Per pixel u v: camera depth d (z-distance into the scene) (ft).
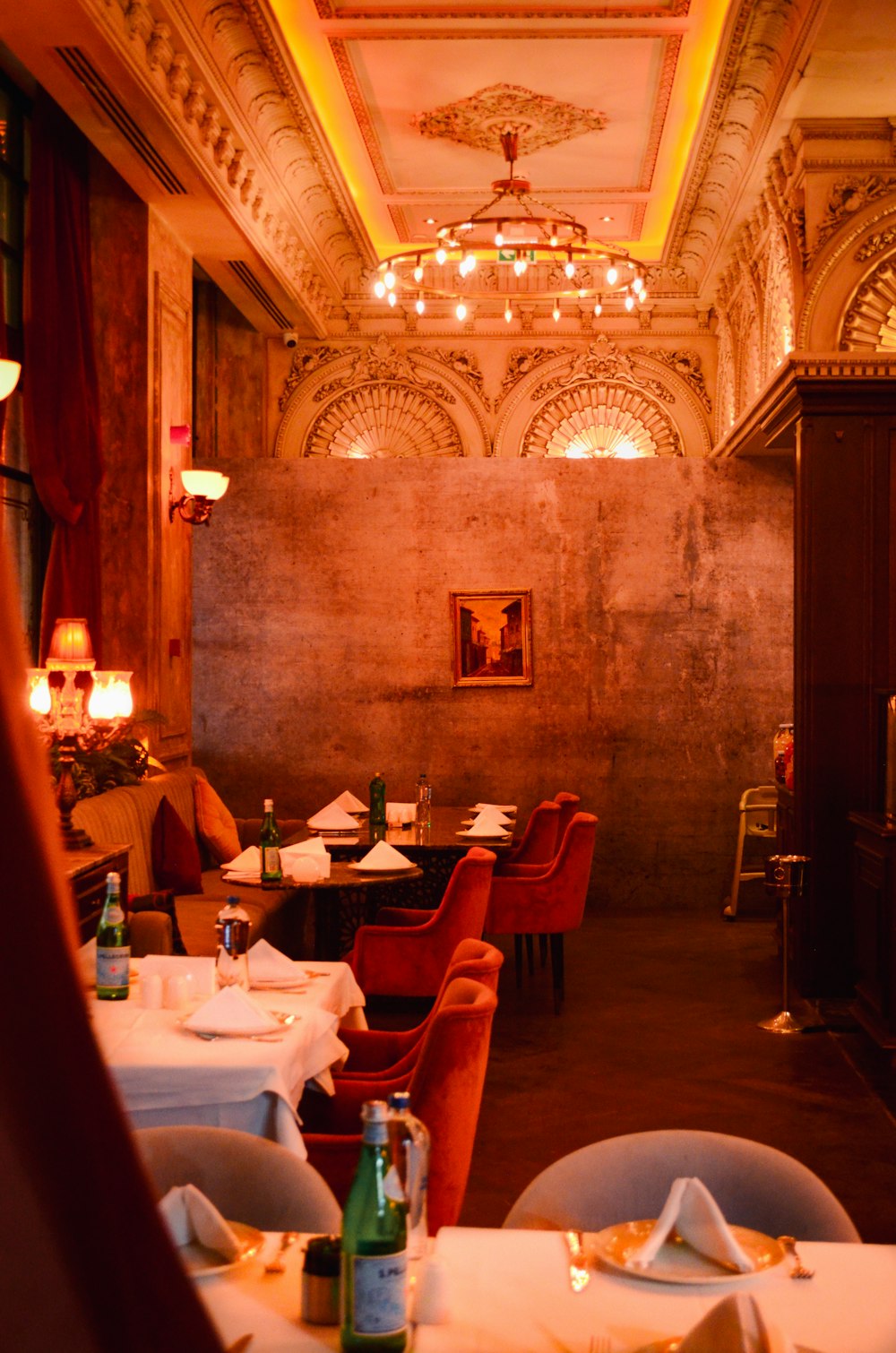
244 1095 9.24
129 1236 0.90
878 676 22.31
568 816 27.20
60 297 22.74
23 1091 0.86
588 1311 5.52
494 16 22.13
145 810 21.58
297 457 34.65
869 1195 13.65
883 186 23.32
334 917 20.30
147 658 24.18
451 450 34.88
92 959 11.75
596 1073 18.17
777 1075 18.04
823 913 22.21
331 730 31.99
